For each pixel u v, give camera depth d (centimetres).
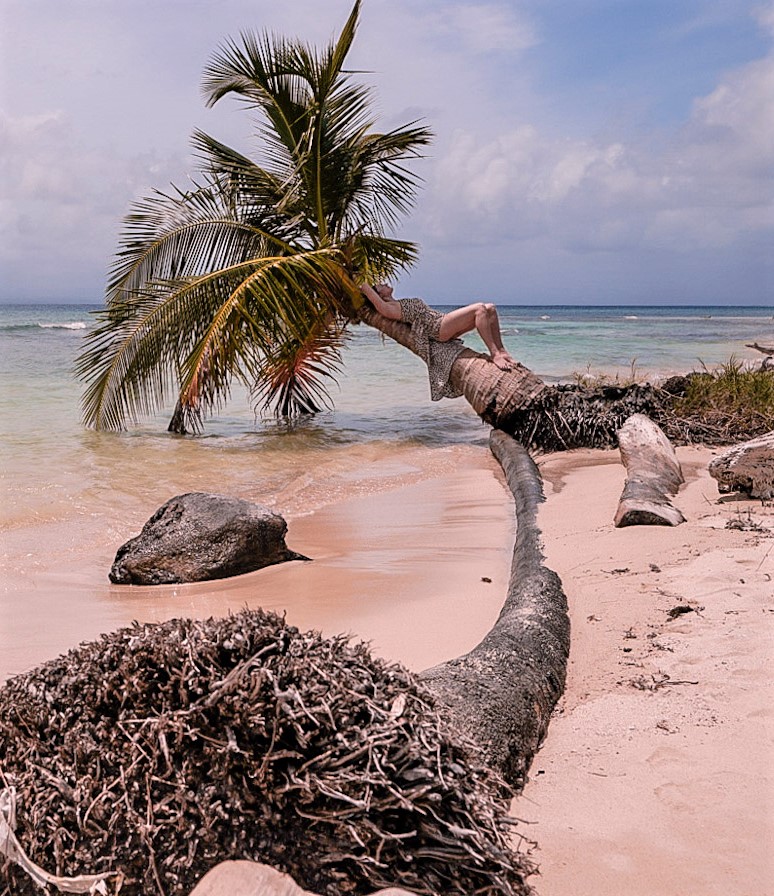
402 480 995
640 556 581
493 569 614
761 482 741
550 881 250
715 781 301
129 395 1312
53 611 528
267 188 1472
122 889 204
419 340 1321
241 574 614
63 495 861
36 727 231
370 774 204
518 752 312
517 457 1028
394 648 437
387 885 203
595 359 2558
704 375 1389
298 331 1340
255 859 204
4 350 2620
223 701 212
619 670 398
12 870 209
